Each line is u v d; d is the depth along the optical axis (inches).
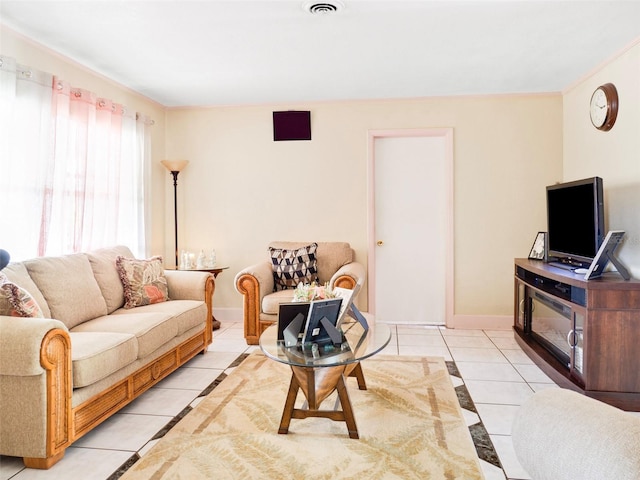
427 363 136.9
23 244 116.1
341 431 92.7
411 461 80.6
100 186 148.7
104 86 154.6
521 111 180.1
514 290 169.9
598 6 104.7
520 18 110.9
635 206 125.0
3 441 79.4
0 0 100.8
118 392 98.7
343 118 188.2
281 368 132.7
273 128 191.5
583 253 126.8
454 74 154.6
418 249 191.5
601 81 145.2
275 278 173.0
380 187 192.4
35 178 119.4
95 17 109.7
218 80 159.3
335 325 96.2
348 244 181.9
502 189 181.9
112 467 80.2
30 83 117.2
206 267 183.2
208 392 114.6
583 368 107.9
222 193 196.1
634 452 29.4
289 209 192.7
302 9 106.0
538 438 36.2
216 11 106.8
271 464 80.1
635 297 104.3
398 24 114.1
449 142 183.2
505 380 122.3
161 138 194.1
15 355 76.1
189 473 77.5
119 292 132.3
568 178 172.7
